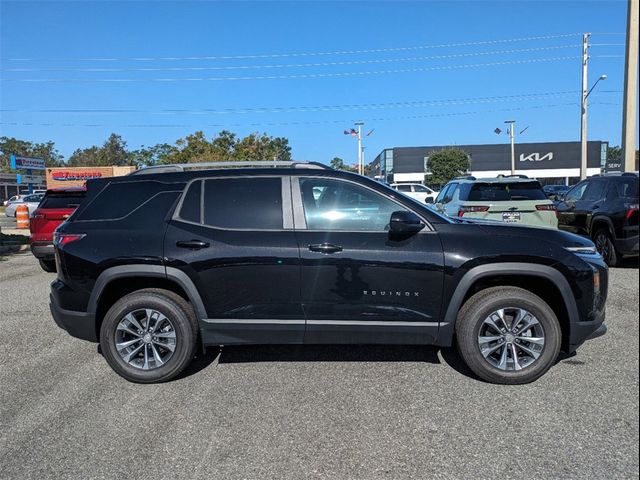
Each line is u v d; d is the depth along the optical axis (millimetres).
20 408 3826
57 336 5605
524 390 3992
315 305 4125
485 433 3354
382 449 3188
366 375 4355
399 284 4070
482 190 9578
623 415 3539
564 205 10727
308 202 4270
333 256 4074
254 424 3529
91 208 4477
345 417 3607
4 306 7023
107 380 4348
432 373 4375
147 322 4254
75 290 4270
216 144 41250
